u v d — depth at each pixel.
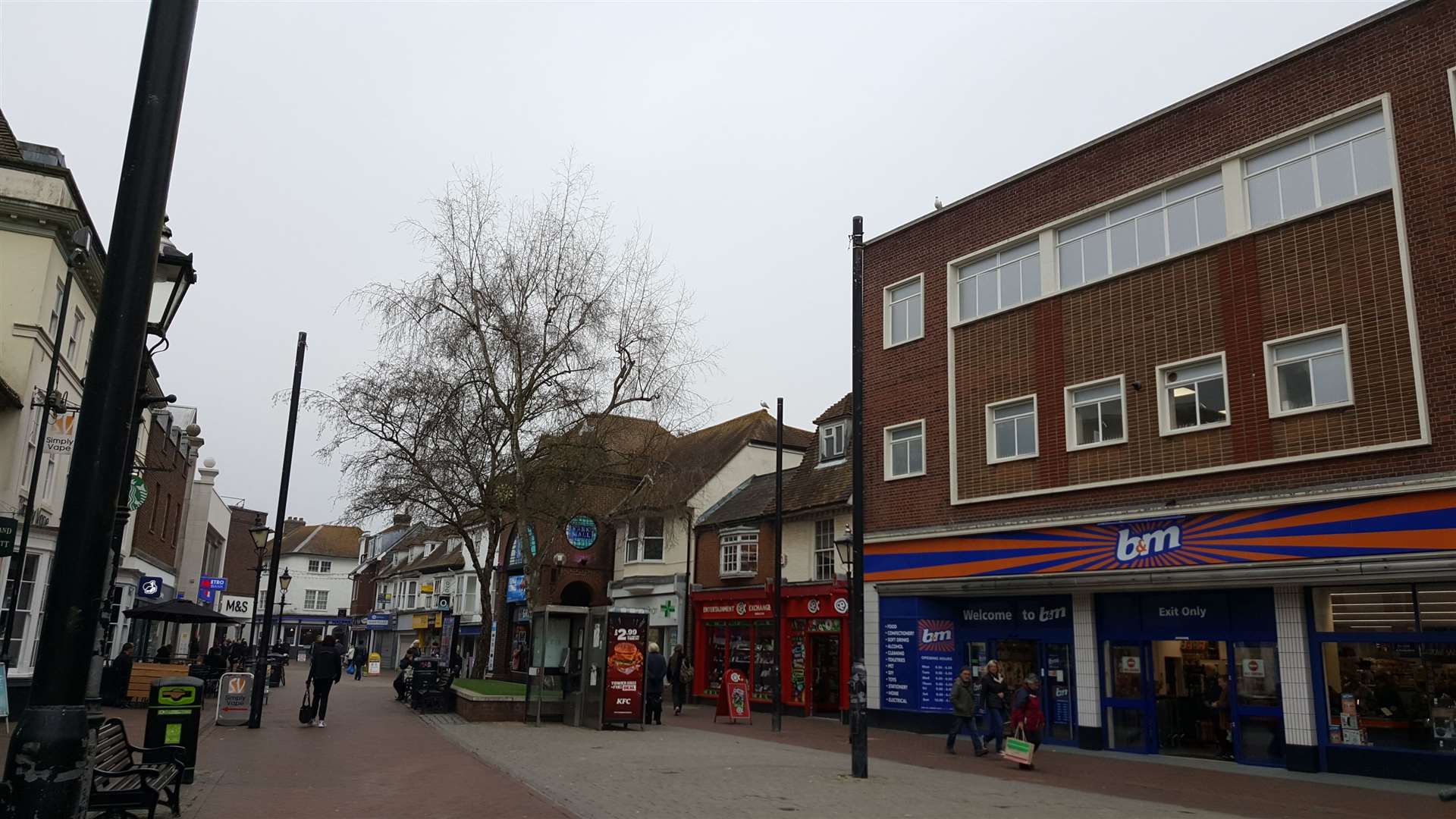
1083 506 18.56
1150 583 16.92
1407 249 14.78
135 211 4.54
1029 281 20.72
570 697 21.19
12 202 19.03
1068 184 20.16
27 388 18.91
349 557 82.00
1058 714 18.88
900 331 23.59
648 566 35.00
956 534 20.72
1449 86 14.71
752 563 30.33
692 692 31.83
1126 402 18.25
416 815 9.54
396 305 23.89
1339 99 15.97
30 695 4.16
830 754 16.47
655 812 9.95
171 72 4.72
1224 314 16.97
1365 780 14.09
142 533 30.95
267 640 18.91
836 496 27.39
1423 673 14.14
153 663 25.97
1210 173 17.73
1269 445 15.95
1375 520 14.44
